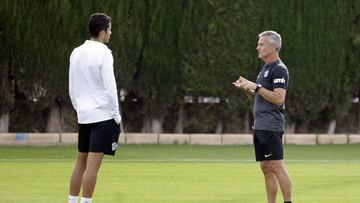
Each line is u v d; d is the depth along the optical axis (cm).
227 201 4534
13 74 8275
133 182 5391
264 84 3859
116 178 5609
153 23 8456
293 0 8644
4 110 8350
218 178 5678
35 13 8162
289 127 8975
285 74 3841
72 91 3703
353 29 8856
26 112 8519
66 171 5962
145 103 8675
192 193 4872
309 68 8731
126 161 6850
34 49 8194
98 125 3616
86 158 3725
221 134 8688
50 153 7450
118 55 8369
